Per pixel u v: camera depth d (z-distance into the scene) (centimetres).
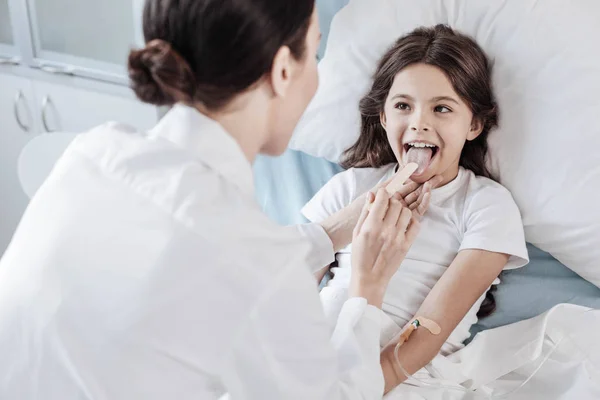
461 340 133
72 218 79
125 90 198
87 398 79
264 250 77
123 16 189
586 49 134
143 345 76
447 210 135
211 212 76
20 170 150
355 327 100
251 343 77
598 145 132
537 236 140
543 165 136
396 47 138
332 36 161
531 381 133
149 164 79
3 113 219
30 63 209
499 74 140
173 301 75
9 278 81
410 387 124
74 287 78
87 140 84
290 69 81
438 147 132
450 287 126
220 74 76
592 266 136
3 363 81
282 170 170
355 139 159
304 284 79
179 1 75
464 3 145
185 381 78
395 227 106
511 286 141
